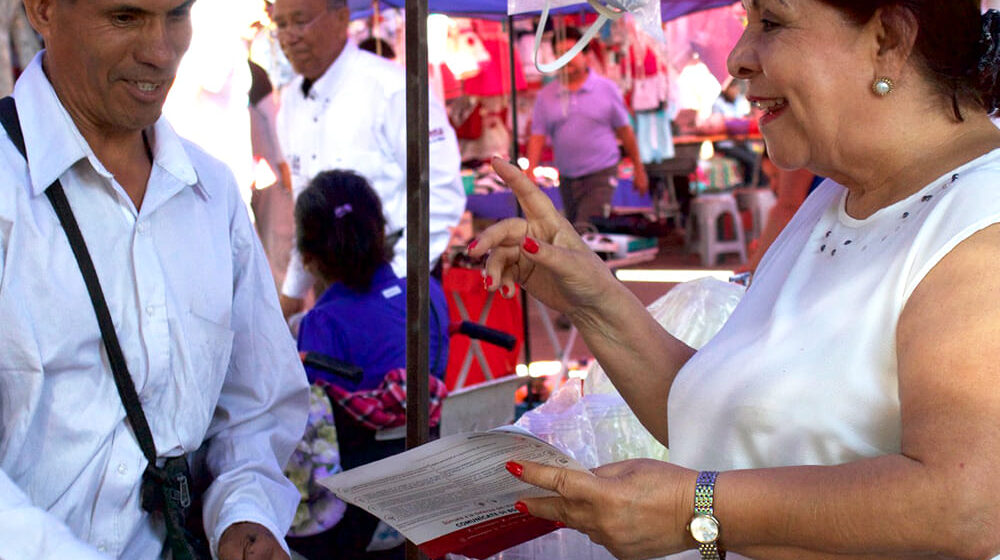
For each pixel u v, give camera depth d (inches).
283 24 175.5
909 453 47.6
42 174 64.1
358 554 115.0
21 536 56.9
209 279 71.9
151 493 68.2
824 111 55.1
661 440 72.3
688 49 293.0
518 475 53.6
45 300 63.7
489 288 70.2
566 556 79.8
